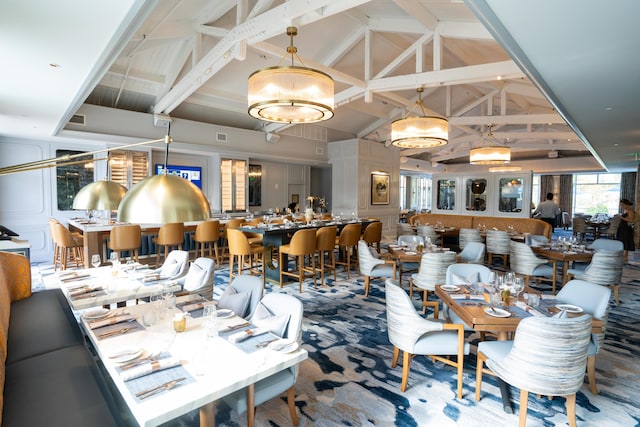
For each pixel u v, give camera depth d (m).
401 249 4.90
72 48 2.56
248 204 9.05
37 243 6.52
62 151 6.63
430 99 9.45
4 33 2.32
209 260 3.35
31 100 3.82
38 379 1.97
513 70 4.75
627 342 3.36
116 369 1.58
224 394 1.46
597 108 3.78
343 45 6.77
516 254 4.97
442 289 2.95
